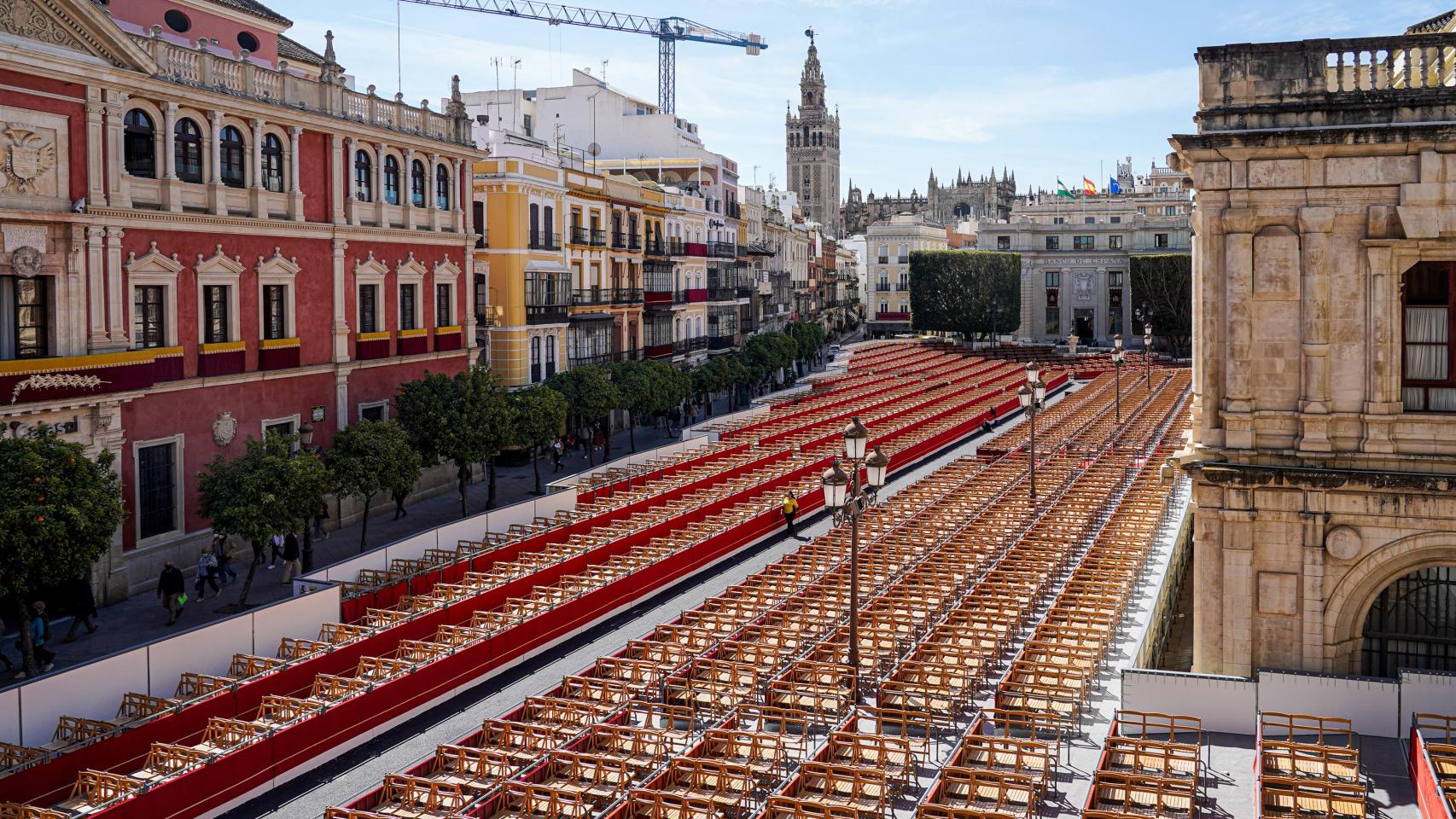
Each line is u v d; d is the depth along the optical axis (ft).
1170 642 96.94
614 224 235.81
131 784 60.49
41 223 100.78
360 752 73.92
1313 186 66.28
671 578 112.88
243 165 124.36
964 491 140.05
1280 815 55.62
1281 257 67.62
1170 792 57.21
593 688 75.00
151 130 113.09
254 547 104.12
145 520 112.27
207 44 126.21
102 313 107.14
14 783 59.57
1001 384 291.79
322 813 64.95
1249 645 70.03
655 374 201.05
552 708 71.10
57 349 102.89
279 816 64.49
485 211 189.88
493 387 152.66
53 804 61.36
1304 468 67.26
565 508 129.08
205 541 118.62
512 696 83.46
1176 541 109.40
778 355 287.28
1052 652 77.61
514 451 186.19
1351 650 69.72
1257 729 64.34
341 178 138.72
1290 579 69.00
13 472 83.41
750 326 346.33
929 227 549.13
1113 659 80.64
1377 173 65.00
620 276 238.89
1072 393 268.21
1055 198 474.49
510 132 234.17
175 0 135.23
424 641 88.84
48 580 82.89
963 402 244.83
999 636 81.76
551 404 155.43
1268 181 66.95
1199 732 60.64
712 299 301.22
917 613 89.92
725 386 243.19
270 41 152.56
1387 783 59.67
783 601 92.99
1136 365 350.84
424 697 80.38
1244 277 68.23
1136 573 96.07
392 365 148.97
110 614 102.83
